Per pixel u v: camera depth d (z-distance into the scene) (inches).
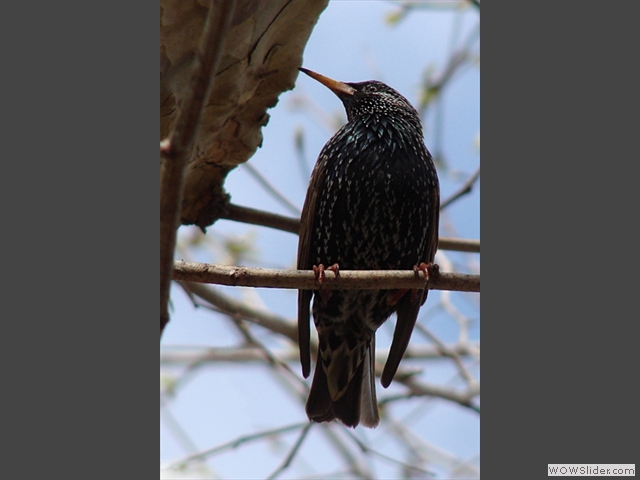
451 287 354.9
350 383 440.5
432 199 443.8
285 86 415.5
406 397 503.8
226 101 397.1
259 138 439.8
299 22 392.5
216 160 443.5
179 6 343.6
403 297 423.8
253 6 369.4
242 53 382.6
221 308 493.4
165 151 243.9
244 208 475.5
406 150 440.8
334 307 432.8
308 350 407.2
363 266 440.5
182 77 356.2
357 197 431.8
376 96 468.4
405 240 437.7
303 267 431.2
